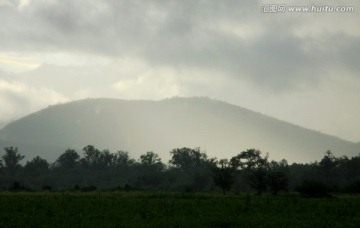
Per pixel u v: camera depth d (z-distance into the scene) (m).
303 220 42.50
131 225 38.09
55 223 39.38
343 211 50.78
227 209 52.09
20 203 56.72
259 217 44.31
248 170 141.00
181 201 63.25
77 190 112.88
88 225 38.03
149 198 71.88
